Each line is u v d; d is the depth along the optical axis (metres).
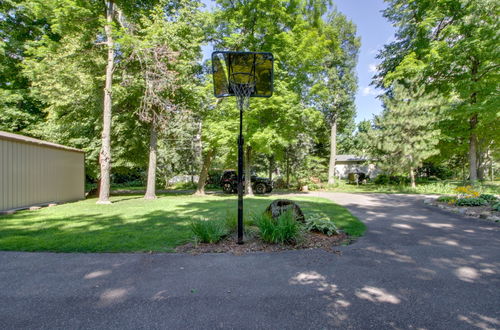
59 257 4.03
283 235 4.70
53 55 11.73
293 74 15.35
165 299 2.74
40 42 14.05
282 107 13.59
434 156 22.03
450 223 6.84
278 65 14.33
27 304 2.62
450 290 2.98
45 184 10.40
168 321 2.33
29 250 4.33
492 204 8.89
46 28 16.55
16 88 16.50
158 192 20.42
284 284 3.13
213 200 12.77
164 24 11.80
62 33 12.39
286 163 26.62
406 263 3.87
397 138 19.67
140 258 4.02
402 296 2.84
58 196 11.31
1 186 8.23
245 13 14.73
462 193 11.64
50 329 2.20
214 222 5.33
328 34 21.94
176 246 4.64
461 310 2.55
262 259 4.02
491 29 15.25
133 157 16.52
